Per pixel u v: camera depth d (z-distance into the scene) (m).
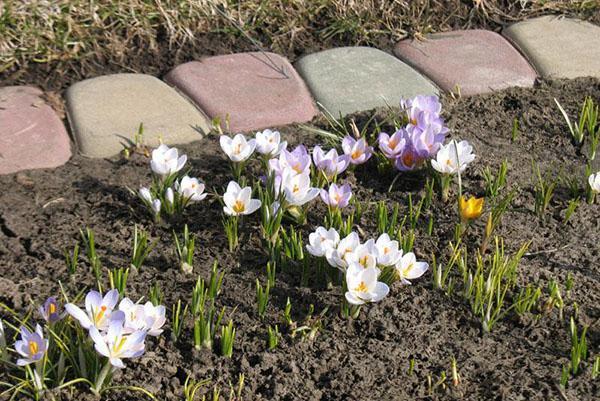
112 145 3.48
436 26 4.41
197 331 2.60
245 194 2.99
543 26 4.43
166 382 2.54
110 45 4.03
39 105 3.65
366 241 3.00
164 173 3.10
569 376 2.61
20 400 2.45
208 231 3.08
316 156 3.20
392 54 4.20
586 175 3.33
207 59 4.03
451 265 2.88
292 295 2.84
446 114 3.74
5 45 3.92
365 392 2.54
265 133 3.25
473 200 2.97
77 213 3.13
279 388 2.53
